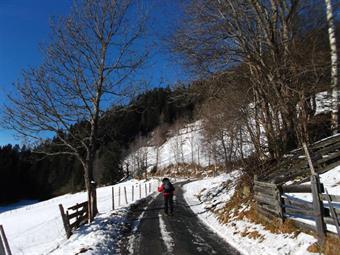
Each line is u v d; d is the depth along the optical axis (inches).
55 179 3065.9
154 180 2432.3
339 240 257.9
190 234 440.1
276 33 573.6
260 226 402.6
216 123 931.3
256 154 657.0
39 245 507.8
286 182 502.6
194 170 2945.4
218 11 577.3
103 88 653.3
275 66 548.7
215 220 553.3
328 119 619.5
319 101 677.3
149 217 612.4
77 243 423.5
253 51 576.4
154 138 4104.3
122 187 1987.0
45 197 3137.3
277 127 601.6
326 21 591.2
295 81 547.5
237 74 632.4
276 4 560.7
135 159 3432.6
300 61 541.6
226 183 938.7
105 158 2303.2
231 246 362.6
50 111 587.8
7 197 3176.7
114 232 475.5
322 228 279.9
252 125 725.3
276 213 378.6
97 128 658.8
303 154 514.3
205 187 1182.9
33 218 1092.5
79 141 653.9
